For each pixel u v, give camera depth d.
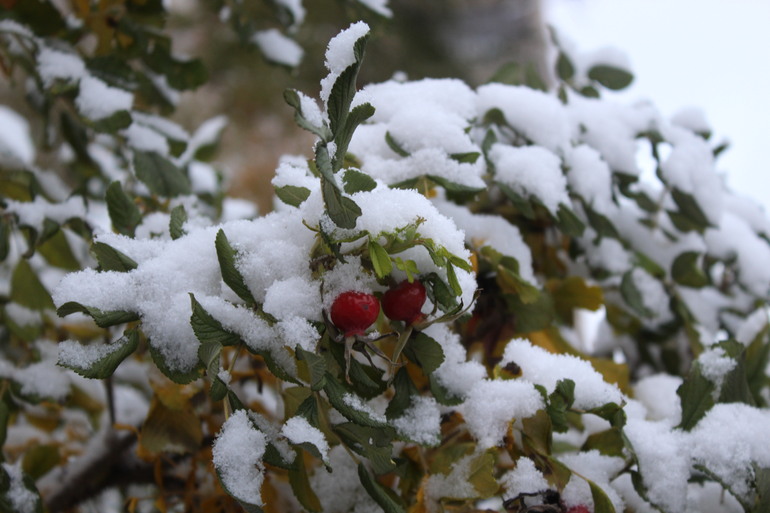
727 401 0.52
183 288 0.47
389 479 0.53
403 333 0.47
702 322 0.66
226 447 0.45
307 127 0.43
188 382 0.46
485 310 0.58
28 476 0.53
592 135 0.65
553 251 0.63
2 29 0.63
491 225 0.58
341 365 0.46
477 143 0.59
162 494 0.57
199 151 0.80
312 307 0.46
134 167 0.62
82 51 0.69
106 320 0.45
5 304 0.63
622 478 0.52
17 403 0.64
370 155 0.55
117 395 0.67
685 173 0.64
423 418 0.49
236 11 0.75
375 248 0.44
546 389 0.50
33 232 0.59
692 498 0.53
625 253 0.64
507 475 0.50
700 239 0.67
